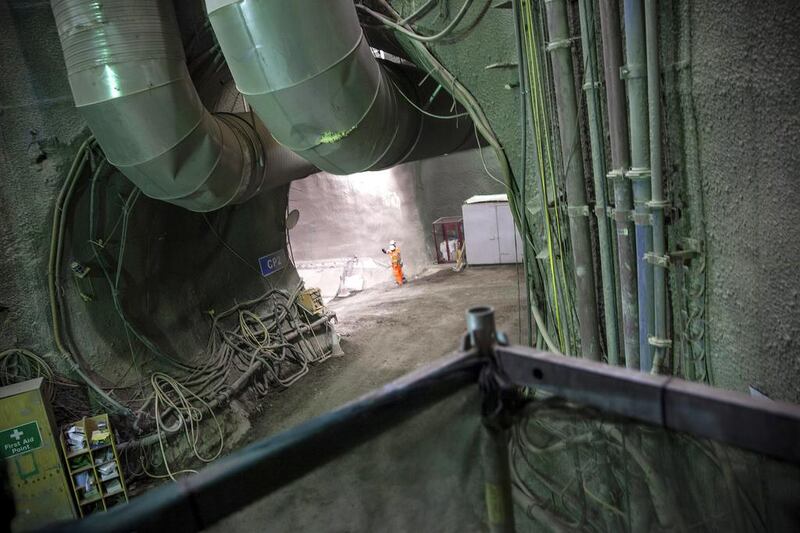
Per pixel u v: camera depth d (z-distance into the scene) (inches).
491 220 595.8
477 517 53.1
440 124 291.9
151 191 219.6
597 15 127.6
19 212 240.1
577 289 148.1
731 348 108.3
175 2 237.9
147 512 37.9
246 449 41.8
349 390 348.2
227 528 47.9
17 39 229.5
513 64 161.2
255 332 370.9
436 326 438.9
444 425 50.6
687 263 115.5
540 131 150.6
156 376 290.5
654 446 59.9
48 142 238.1
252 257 387.2
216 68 264.8
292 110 171.2
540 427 59.2
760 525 53.1
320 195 634.8
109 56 188.2
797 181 84.0
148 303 298.8
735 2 90.5
